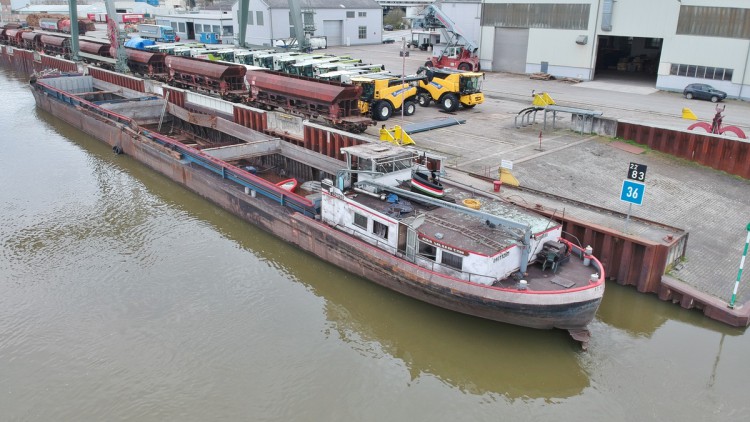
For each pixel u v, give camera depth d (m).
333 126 31.31
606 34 46.62
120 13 125.56
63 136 36.62
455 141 29.58
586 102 39.44
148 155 29.56
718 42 40.75
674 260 17.25
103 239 21.34
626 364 14.24
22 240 21.17
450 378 14.13
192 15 88.50
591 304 14.08
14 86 56.56
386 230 16.62
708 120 33.22
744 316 15.05
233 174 23.95
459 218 16.45
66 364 14.40
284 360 14.55
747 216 20.98
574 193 22.48
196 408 12.92
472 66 53.16
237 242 21.28
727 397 13.06
